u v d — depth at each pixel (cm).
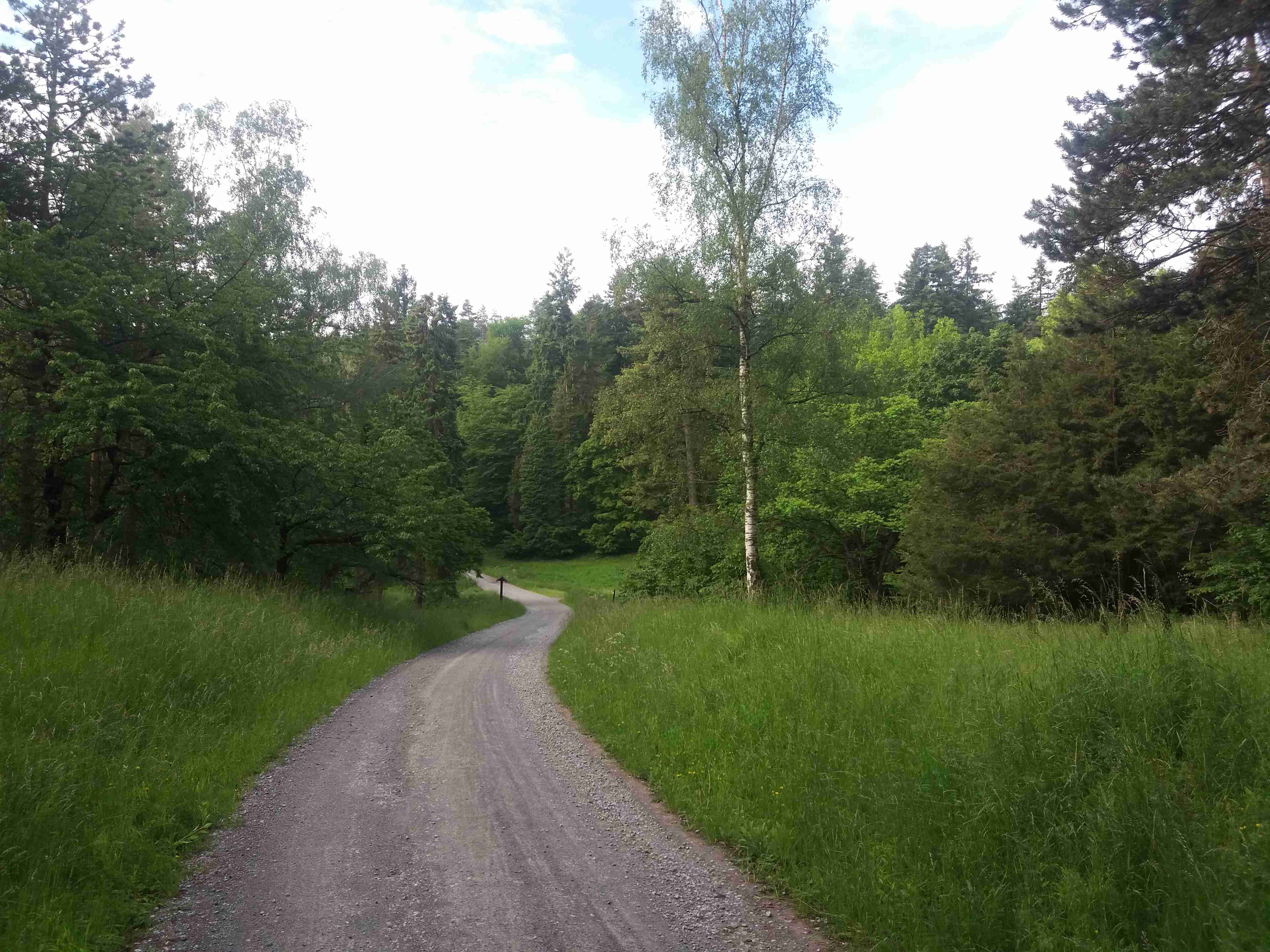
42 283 1487
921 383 3900
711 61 1736
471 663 1524
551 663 1443
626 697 888
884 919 368
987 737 488
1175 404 1602
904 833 426
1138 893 338
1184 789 399
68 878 402
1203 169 1112
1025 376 2002
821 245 1739
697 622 1183
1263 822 354
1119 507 1606
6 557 1149
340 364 2977
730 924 387
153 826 483
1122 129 1252
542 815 553
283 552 2078
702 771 607
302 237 2827
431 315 5538
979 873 380
